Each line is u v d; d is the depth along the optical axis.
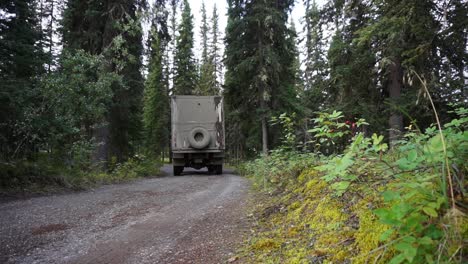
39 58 10.45
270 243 3.97
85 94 11.55
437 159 1.95
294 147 8.42
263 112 19.00
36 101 10.36
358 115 11.35
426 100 8.30
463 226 1.75
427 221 1.81
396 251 2.29
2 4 9.82
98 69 12.77
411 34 8.02
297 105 18.59
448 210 1.72
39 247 4.62
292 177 7.02
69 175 10.38
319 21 14.56
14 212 6.65
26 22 10.63
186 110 17.00
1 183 8.47
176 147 16.80
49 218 6.20
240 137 25.06
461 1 6.29
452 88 8.16
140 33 15.59
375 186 3.05
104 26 15.39
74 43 14.89
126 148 18.11
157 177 15.61
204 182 12.17
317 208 4.21
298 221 4.43
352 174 2.90
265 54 18.75
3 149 10.30
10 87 9.24
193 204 7.48
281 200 6.02
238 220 5.69
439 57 8.27
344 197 3.76
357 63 11.02
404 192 2.29
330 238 3.27
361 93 11.62
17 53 10.01
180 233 5.17
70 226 5.66
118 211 6.80
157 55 17.33
